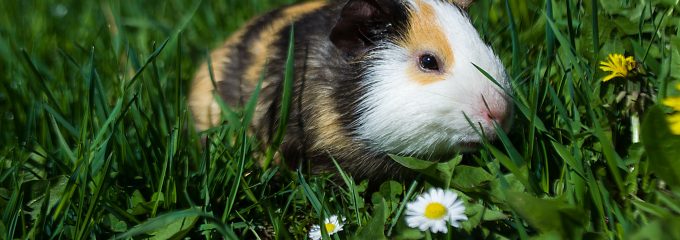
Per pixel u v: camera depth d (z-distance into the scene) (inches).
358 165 27.4
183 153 26.5
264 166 26.6
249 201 26.1
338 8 28.1
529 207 22.2
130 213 24.9
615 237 22.6
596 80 26.9
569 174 24.2
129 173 26.4
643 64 26.6
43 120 27.7
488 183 24.3
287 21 29.4
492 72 25.6
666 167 23.2
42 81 28.1
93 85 26.2
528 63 28.9
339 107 26.8
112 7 34.4
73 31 37.9
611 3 28.9
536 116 25.1
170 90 31.8
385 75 26.2
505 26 30.5
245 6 38.1
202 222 25.0
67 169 25.8
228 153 26.5
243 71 29.0
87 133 27.4
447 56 25.7
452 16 26.5
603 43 27.7
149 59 26.5
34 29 37.4
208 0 38.5
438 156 26.8
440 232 22.9
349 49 26.7
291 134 27.5
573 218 22.2
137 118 27.1
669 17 27.9
